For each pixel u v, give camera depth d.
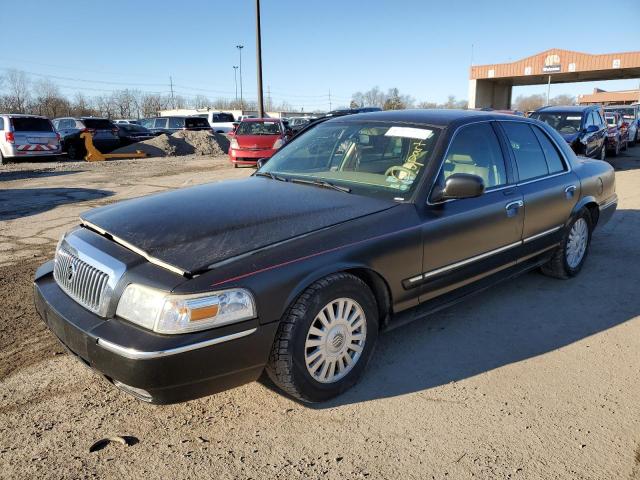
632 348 3.75
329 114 17.42
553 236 4.69
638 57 38.47
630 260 5.79
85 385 3.20
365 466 2.51
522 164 4.38
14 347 3.67
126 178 13.55
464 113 4.18
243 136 15.66
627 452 2.63
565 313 4.36
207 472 2.46
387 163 3.74
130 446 2.64
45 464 2.50
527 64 43.25
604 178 5.45
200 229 2.88
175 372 2.41
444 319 4.23
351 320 3.05
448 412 2.96
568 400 3.09
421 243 3.34
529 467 2.52
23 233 7.17
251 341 2.60
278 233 2.89
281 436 2.74
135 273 2.58
